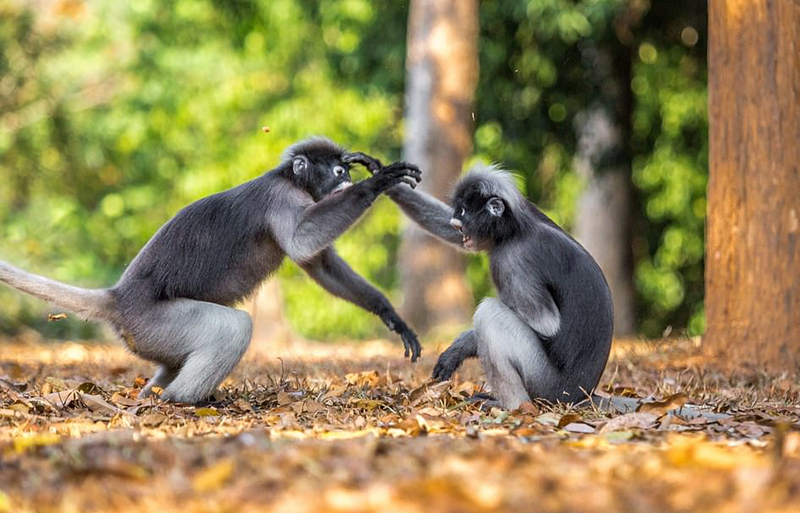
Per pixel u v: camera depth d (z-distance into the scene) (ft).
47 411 31.91
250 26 111.75
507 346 32.32
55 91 112.27
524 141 96.12
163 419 29.55
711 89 48.62
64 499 19.43
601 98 93.25
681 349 52.03
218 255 34.58
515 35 92.38
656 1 90.17
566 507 17.92
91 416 31.14
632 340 73.10
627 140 95.96
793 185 46.34
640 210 111.04
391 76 98.58
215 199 35.42
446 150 84.64
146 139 116.67
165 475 21.17
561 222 117.39
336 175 35.73
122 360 55.31
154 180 119.96
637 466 20.92
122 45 124.06
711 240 48.57
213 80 112.68
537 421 29.58
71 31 116.06
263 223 34.81
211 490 19.92
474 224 32.91
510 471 20.67
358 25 101.65
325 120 109.81
